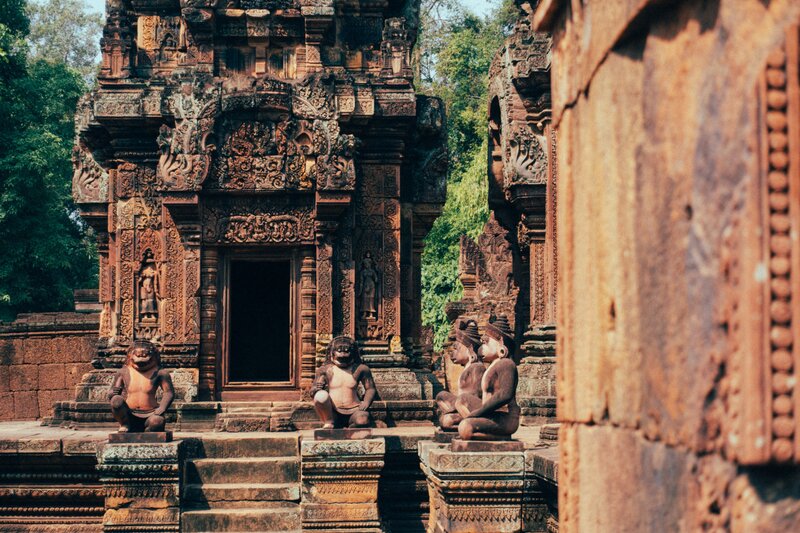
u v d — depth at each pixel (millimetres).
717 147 2227
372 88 13188
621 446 2980
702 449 2316
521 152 13438
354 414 10656
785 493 2178
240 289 17141
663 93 2586
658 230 2611
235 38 13555
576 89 3514
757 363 2088
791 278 2094
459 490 8766
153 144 13289
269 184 12930
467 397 9398
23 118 24578
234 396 13094
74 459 10883
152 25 13703
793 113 2111
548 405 12781
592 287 3305
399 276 13289
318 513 10312
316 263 13062
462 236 20469
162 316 13102
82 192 15250
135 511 10234
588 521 3373
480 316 17547
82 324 17500
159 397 12750
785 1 2164
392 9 14219
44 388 17438
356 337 13180
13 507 11070
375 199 13336
